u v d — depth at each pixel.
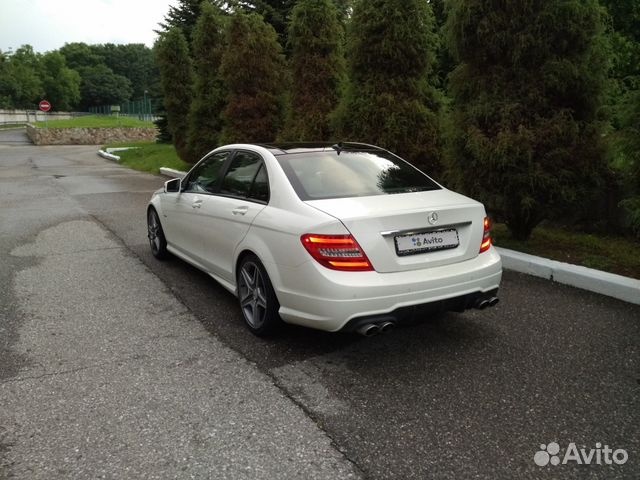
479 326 4.09
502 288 4.96
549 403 2.97
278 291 3.54
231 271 4.24
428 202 3.59
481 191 6.06
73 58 127.69
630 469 2.42
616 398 3.02
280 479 2.35
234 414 2.87
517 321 4.17
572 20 5.50
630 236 6.42
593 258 5.59
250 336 3.94
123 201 11.12
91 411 2.90
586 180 5.77
